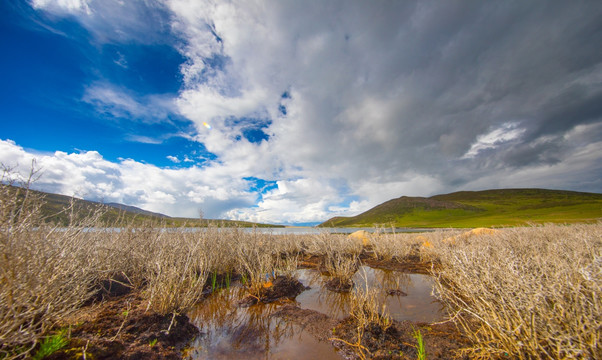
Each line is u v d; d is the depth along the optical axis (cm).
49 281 317
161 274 527
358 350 393
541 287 309
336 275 834
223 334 457
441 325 470
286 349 403
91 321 398
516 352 306
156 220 905
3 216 285
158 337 396
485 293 369
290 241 1388
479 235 1255
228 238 988
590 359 244
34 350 287
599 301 270
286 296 672
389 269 1004
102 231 638
